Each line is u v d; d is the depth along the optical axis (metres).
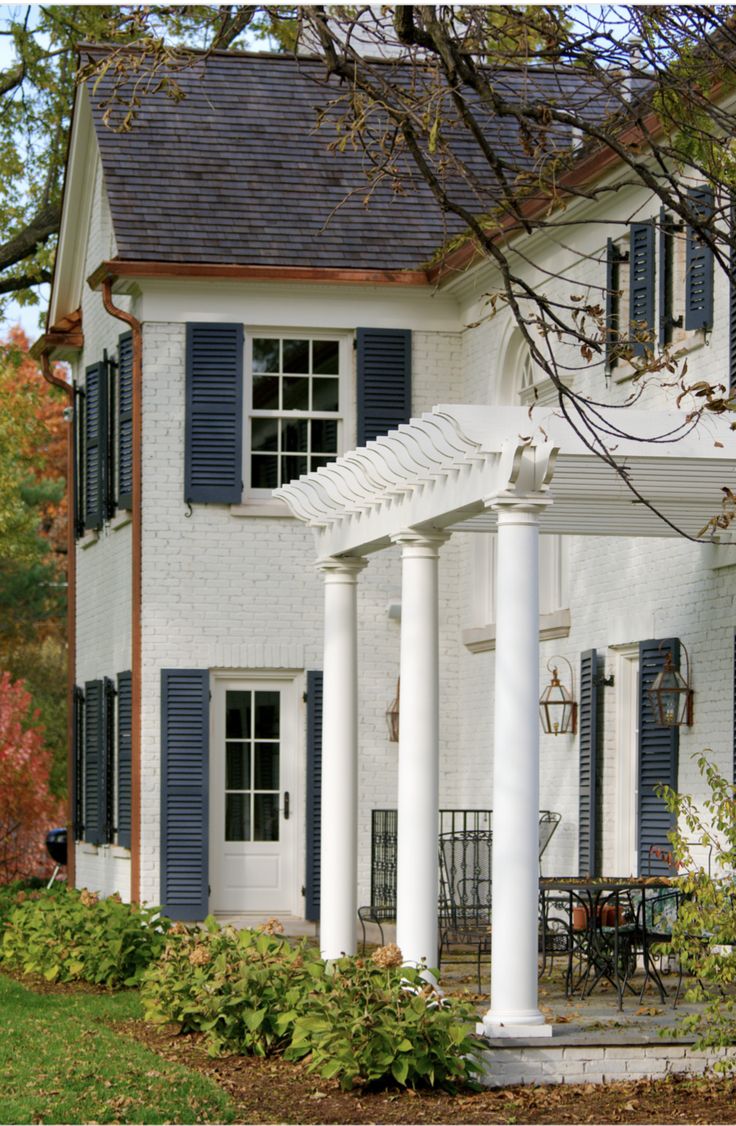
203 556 19.58
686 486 11.65
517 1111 10.29
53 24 23.95
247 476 19.83
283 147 20.91
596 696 15.95
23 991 14.97
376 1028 10.84
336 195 20.47
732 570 13.70
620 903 13.91
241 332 19.66
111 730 20.88
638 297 14.94
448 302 20.22
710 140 9.23
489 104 9.25
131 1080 10.93
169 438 19.61
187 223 19.70
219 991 12.39
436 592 13.06
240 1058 11.98
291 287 19.78
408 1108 10.41
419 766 12.77
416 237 20.14
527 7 9.37
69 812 23.28
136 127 20.69
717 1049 10.91
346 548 14.70
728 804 10.77
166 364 19.64
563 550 17.59
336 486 14.35
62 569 37.47
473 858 15.38
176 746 19.30
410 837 12.69
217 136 20.86
